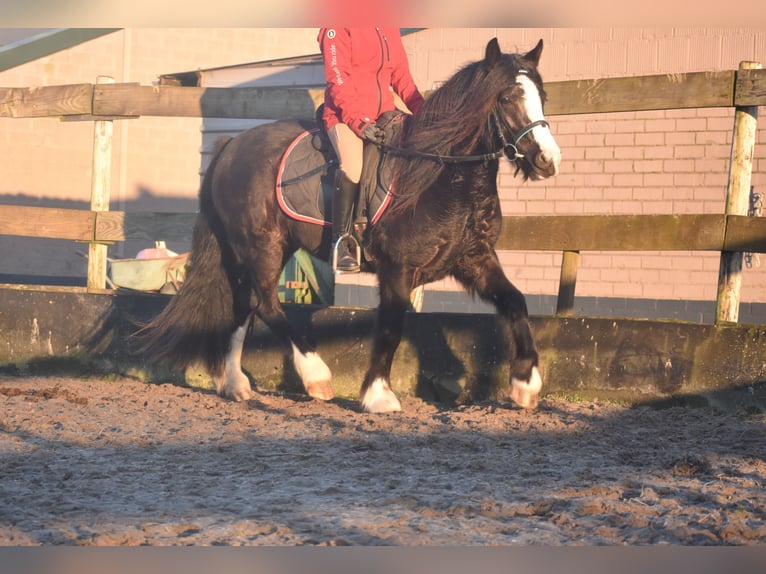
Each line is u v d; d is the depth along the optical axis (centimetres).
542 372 1001
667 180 1667
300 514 537
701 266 1650
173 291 1371
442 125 861
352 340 1084
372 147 916
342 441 781
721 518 524
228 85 2419
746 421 862
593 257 1730
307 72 2286
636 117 1689
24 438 793
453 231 870
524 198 1786
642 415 905
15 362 1259
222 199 1012
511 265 1784
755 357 902
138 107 1218
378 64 933
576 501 559
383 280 909
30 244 2747
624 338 962
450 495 586
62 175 2819
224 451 745
